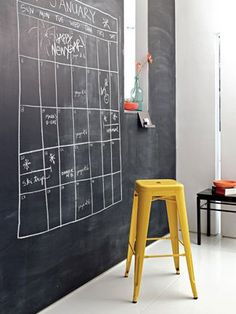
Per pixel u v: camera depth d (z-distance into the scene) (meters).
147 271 3.07
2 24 2.01
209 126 4.09
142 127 3.56
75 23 2.60
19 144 2.15
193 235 4.10
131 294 2.65
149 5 3.67
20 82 2.15
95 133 2.86
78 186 2.69
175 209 2.90
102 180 2.97
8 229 2.11
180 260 3.31
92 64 2.80
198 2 4.04
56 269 2.51
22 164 2.18
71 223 2.63
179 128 4.25
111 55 3.05
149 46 3.69
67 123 2.55
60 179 2.50
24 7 2.16
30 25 2.21
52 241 2.46
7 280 2.12
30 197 2.25
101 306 2.46
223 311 2.39
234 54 3.88
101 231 2.99
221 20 3.93
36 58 2.26
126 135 3.30
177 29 4.18
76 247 2.70
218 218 4.15
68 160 2.57
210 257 3.39
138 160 3.51
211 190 3.94
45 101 2.35
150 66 3.71
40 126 2.31
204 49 4.05
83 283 2.79
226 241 3.89
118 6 3.15
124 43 3.49
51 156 2.41
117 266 3.19
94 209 2.88
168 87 4.08
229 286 2.76
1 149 2.04
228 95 3.94
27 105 2.21
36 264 2.33
